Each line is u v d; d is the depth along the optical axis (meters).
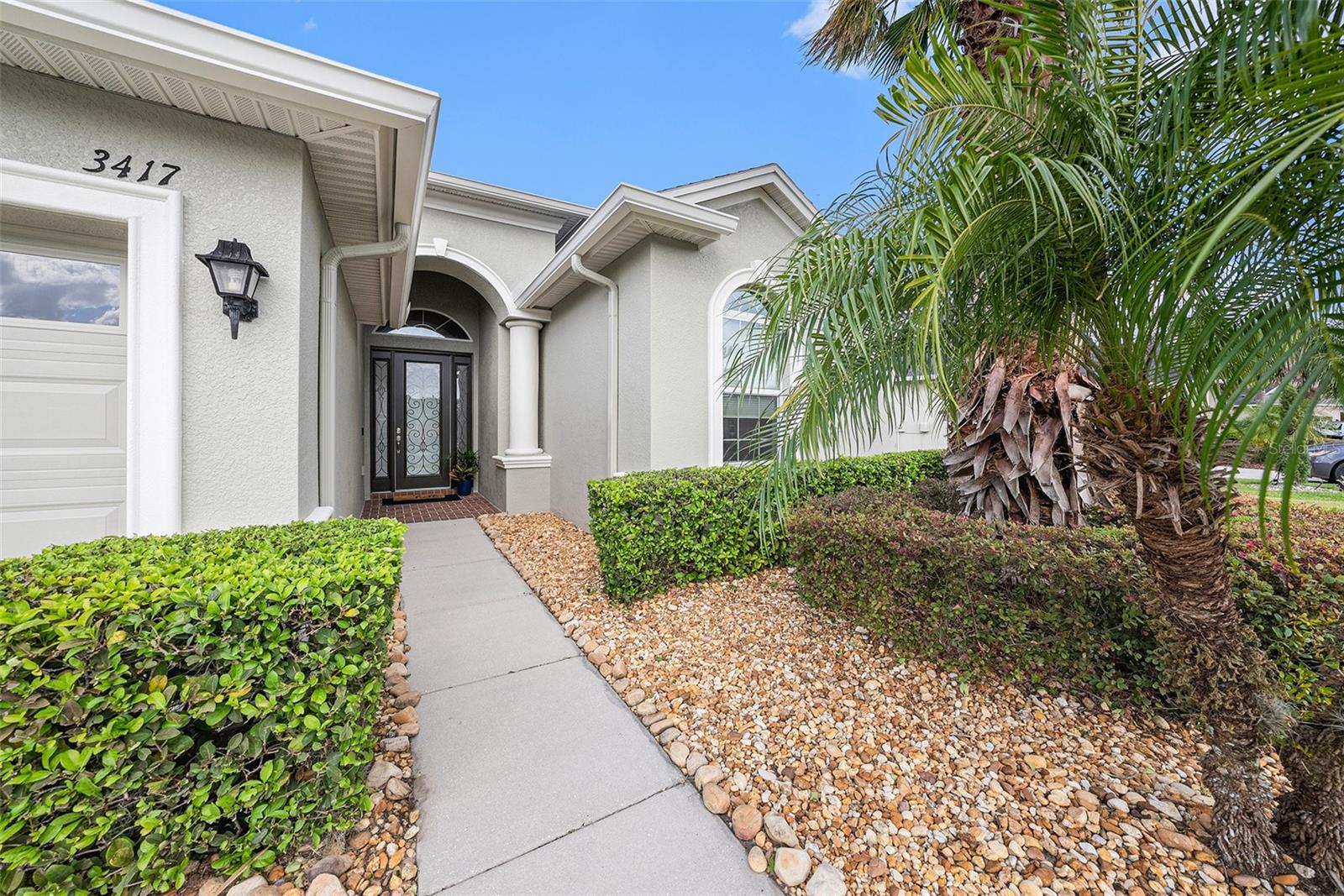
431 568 5.22
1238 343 1.14
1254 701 1.61
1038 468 3.35
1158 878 1.64
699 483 4.41
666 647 3.33
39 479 2.76
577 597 4.27
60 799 1.43
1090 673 2.41
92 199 2.59
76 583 1.62
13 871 1.41
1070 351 1.80
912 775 2.15
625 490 4.03
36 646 1.40
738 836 1.89
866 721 2.51
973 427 3.80
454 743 2.42
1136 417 1.58
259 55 2.50
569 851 1.84
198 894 1.61
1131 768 2.12
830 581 3.48
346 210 4.08
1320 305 1.05
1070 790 2.02
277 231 3.06
